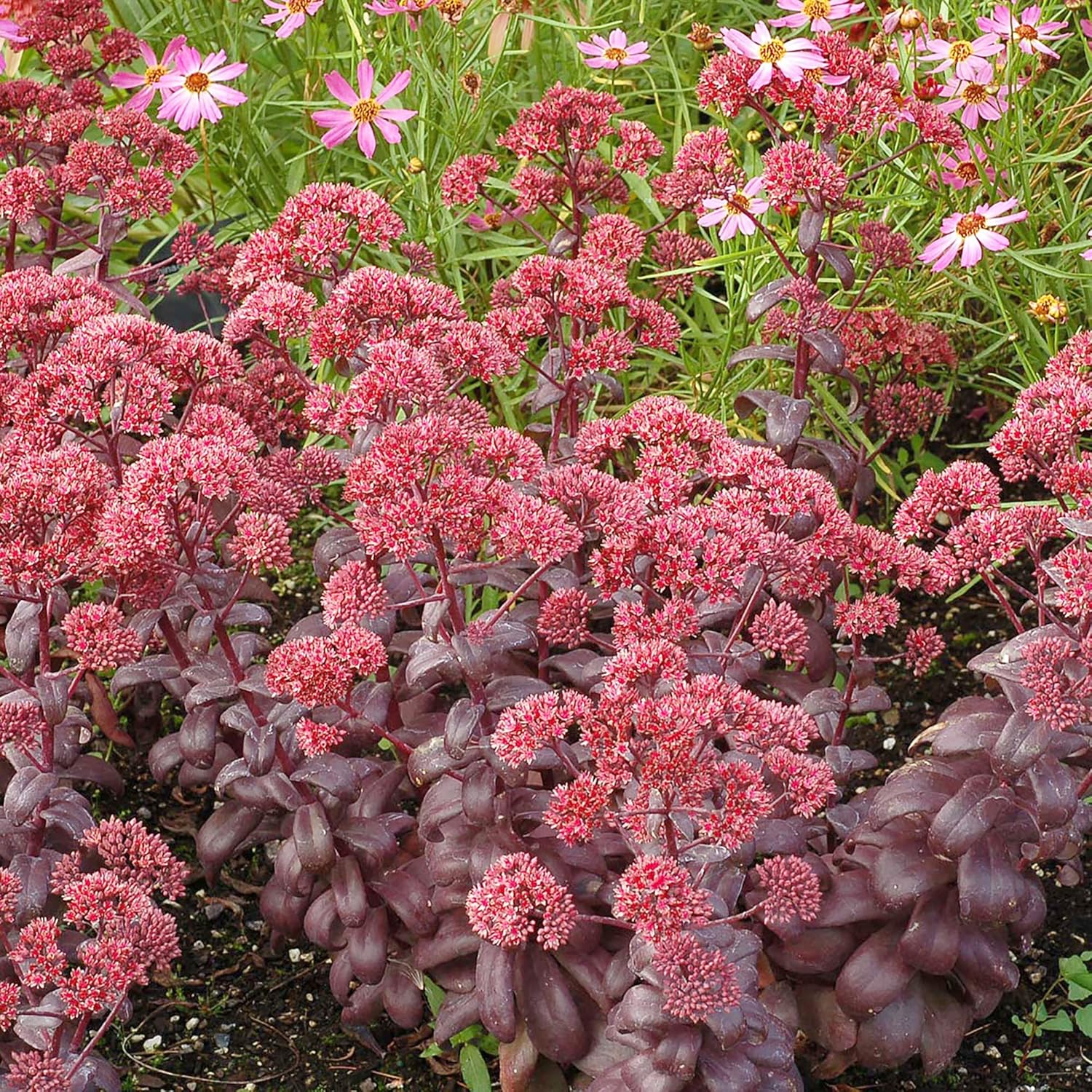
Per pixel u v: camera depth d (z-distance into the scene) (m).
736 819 1.21
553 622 1.28
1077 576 1.24
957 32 1.54
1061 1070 1.32
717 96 1.39
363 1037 1.33
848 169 1.49
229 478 1.26
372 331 1.34
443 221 1.57
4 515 1.25
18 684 1.28
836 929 1.29
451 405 1.33
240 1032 1.34
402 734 1.32
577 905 1.28
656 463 1.30
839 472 1.40
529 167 1.45
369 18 1.60
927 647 1.31
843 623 1.30
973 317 1.58
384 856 1.29
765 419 1.53
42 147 1.49
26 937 1.24
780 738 1.24
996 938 1.29
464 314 1.35
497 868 1.22
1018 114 1.49
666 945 1.21
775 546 1.28
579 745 1.29
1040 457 1.28
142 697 1.42
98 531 1.27
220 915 1.38
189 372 1.34
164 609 1.30
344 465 1.35
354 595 1.26
